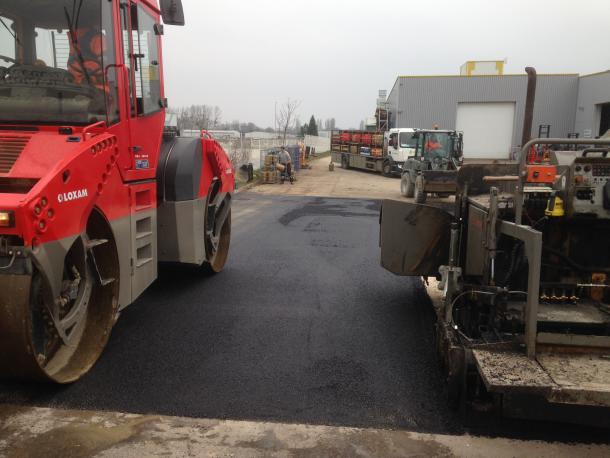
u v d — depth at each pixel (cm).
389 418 374
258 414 375
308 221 1345
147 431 349
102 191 402
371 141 3134
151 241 510
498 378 311
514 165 506
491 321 395
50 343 398
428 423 368
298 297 664
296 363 465
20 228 316
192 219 593
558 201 381
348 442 343
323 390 414
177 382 420
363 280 756
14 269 326
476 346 358
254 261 862
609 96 3281
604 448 341
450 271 429
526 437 353
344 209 1616
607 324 367
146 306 614
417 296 680
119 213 436
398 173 2803
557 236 419
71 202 357
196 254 605
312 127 8125
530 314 339
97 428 351
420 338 533
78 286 397
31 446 329
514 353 350
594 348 346
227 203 773
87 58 417
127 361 458
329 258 898
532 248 334
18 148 371
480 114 3766
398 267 571
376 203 1792
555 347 347
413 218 560
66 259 385
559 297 409
